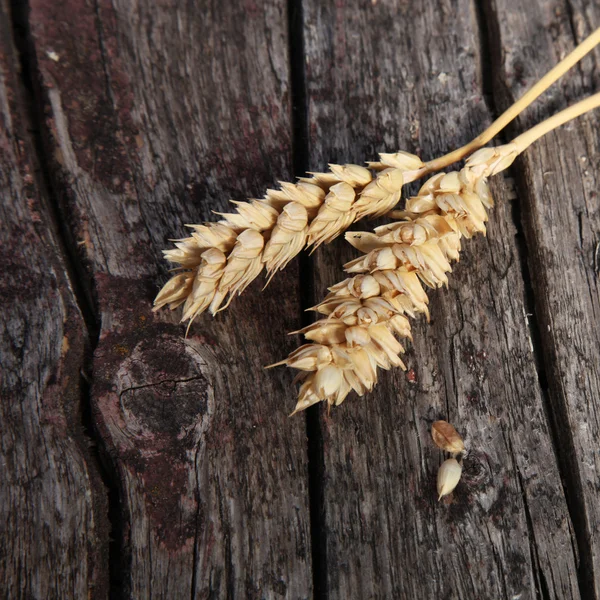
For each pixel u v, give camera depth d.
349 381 0.40
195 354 0.41
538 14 0.45
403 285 0.40
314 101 0.44
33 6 0.44
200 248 0.40
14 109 0.43
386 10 0.45
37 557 0.40
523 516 0.41
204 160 0.44
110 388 0.41
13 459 0.41
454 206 0.40
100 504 0.41
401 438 0.41
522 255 0.43
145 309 0.42
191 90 0.44
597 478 0.41
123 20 0.45
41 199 0.43
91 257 0.42
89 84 0.44
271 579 0.40
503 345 0.42
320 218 0.40
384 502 0.41
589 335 0.42
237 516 0.41
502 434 0.41
